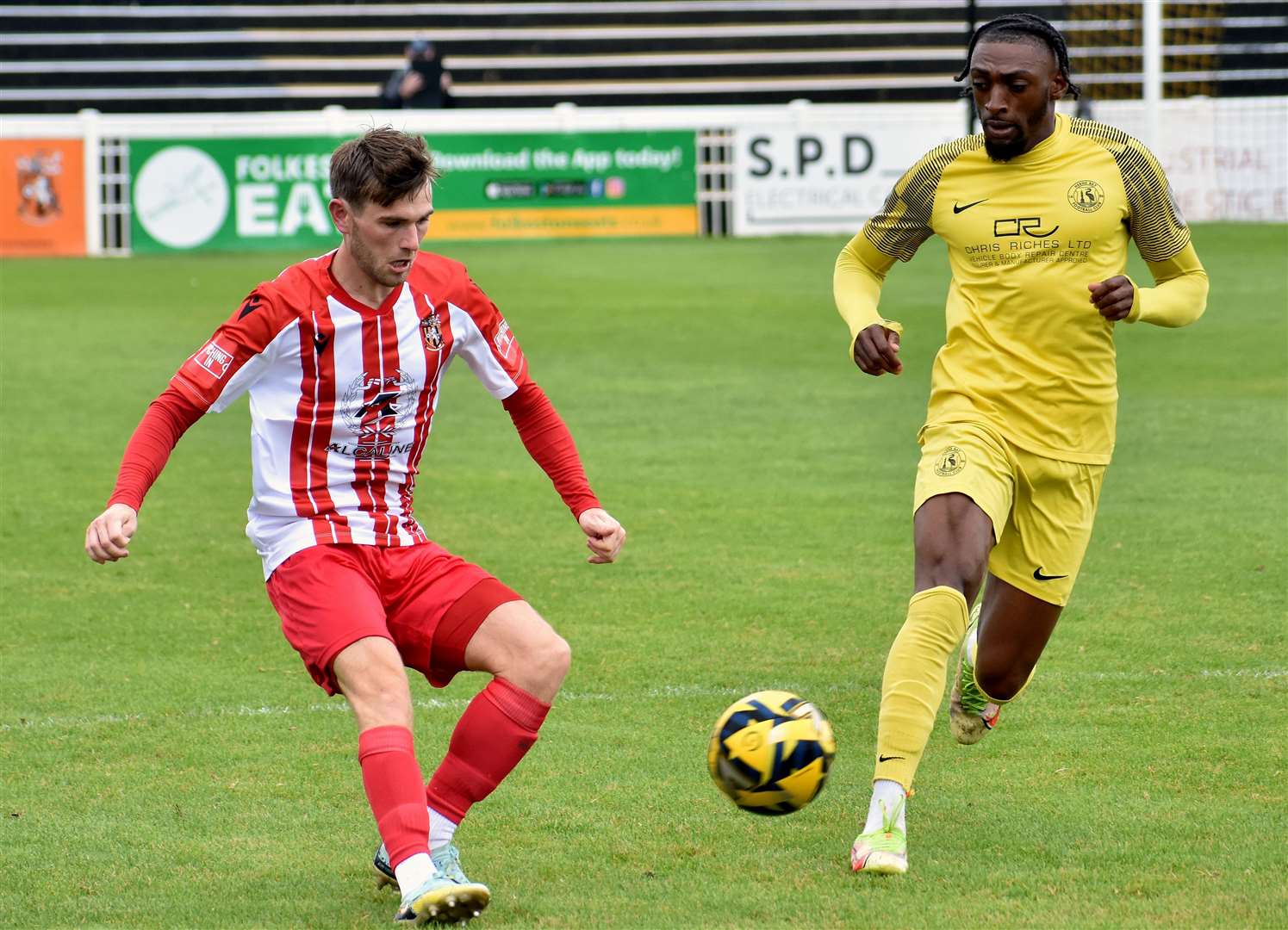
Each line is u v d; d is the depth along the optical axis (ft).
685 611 41.63
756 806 23.75
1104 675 35.58
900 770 24.94
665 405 72.90
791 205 144.05
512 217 140.97
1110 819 26.96
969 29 104.17
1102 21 170.40
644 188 142.82
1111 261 27.66
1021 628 28.55
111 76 172.65
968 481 26.43
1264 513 51.34
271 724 33.45
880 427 67.87
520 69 176.14
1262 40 174.29
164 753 31.55
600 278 115.55
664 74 177.68
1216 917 22.43
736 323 96.48
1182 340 88.12
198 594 44.27
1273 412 69.31
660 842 26.40
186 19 176.24
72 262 132.46
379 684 22.71
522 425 25.67
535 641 23.52
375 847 26.48
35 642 39.68
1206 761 29.91
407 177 22.77
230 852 26.30
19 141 136.15
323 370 23.65
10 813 28.22
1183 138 145.89
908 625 25.53
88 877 25.14
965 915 22.67
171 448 23.75
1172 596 42.14
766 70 178.19
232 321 23.75
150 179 138.00
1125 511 52.08
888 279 113.19
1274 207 144.15
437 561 24.23
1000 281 27.61
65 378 79.56
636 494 55.77
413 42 153.69
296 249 139.74
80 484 57.93
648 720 33.30
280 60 175.32
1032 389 27.37
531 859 25.70
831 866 25.02
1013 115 27.25
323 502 23.91
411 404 24.31
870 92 176.14
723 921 22.67
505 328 25.35
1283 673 35.42
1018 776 29.48
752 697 24.29
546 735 32.32
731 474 58.90
